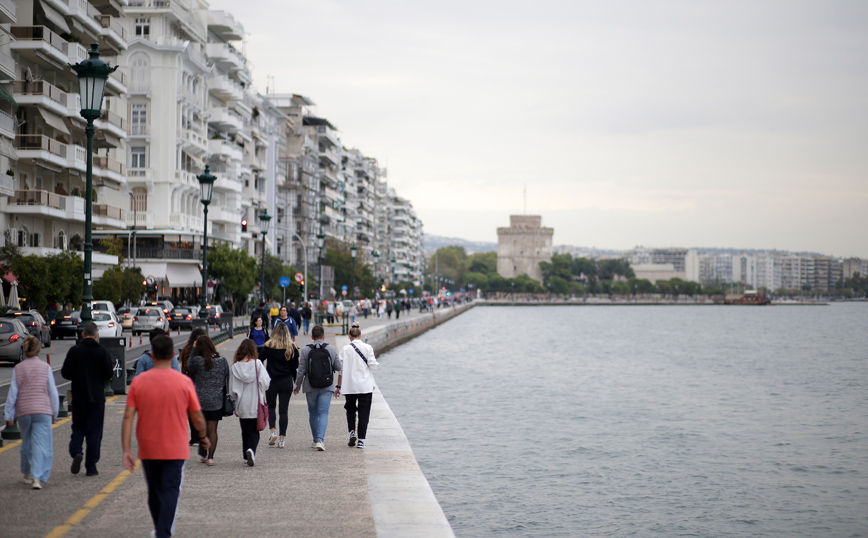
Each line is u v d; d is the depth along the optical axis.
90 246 23.84
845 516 24.95
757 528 23.72
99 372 13.70
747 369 73.12
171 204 86.81
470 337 111.69
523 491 26.73
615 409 45.69
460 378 59.38
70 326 50.28
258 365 15.10
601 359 81.44
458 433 36.44
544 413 43.34
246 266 88.81
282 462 15.45
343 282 142.50
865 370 72.88
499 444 34.16
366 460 15.70
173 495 9.37
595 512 24.73
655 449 34.22
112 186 74.75
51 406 12.82
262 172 119.88
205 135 96.56
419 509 11.91
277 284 100.19
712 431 39.00
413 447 33.25
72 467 13.61
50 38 58.78
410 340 100.00
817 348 101.56
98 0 77.44
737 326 163.38
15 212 58.09
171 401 9.41
